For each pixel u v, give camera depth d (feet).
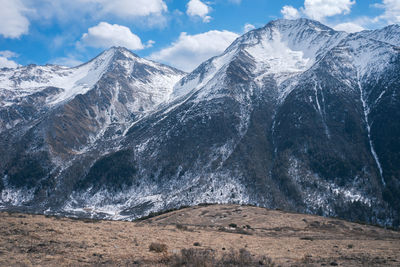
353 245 123.34
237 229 179.83
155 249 85.25
